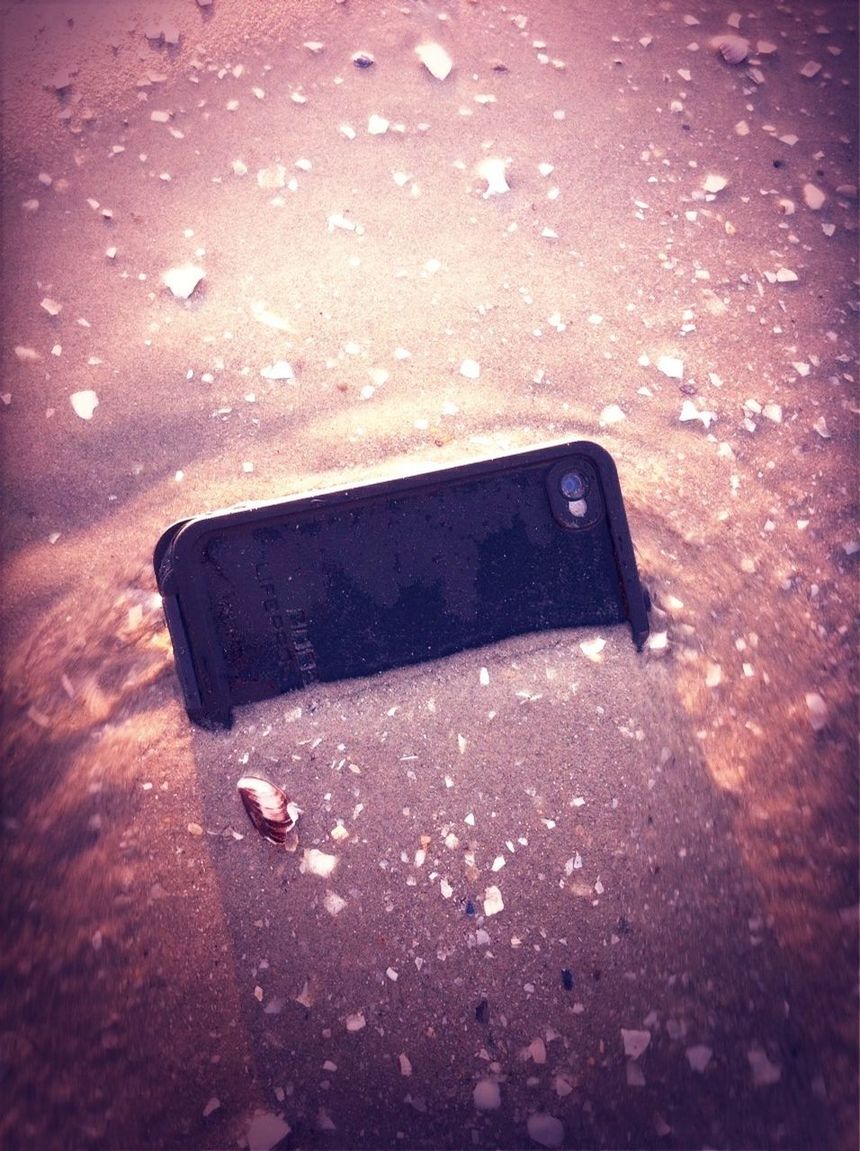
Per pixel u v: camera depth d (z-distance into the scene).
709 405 0.31
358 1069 0.26
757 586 0.29
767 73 0.35
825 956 0.26
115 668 0.28
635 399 0.31
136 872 0.27
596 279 0.32
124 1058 0.26
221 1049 0.26
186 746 0.28
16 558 0.29
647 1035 0.26
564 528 0.28
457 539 0.28
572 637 0.28
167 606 0.27
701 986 0.26
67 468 0.30
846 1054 0.25
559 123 0.34
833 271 0.32
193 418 0.30
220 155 0.33
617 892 0.27
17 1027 0.26
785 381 0.31
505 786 0.27
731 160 0.34
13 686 0.28
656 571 0.29
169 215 0.32
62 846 0.27
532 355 0.31
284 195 0.32
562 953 0.26
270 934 0.26
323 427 0.30
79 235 0.32
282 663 0.27
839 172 0.34
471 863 0.27
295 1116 0.25
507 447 0.30
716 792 0.27
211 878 0.27
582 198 0.33
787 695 0.28
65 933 0.26
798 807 0.27
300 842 0.27
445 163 0.33
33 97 0.33
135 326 0.31
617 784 0.27
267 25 0.34
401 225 0.32
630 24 0.35
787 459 0.30
